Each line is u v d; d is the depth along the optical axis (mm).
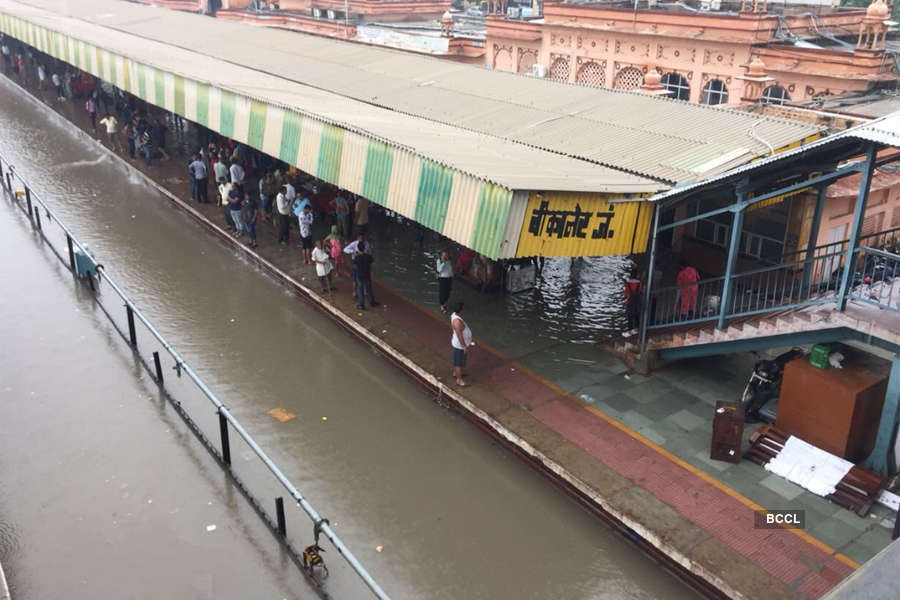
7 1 45781
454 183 11727
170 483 10273
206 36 32156
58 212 21375
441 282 15211
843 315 10039
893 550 3402
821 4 26641
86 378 12820
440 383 12562
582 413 11719
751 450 10680
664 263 18000
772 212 15711
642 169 13898
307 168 16094
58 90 36281
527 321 14984
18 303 15539
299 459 11094
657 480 10117
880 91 20047
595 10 25547
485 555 9391
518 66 29781
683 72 23312
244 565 8906
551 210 11062
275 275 17562
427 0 45531
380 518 9977
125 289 16625
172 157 26719
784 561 8672
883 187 15633
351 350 14414
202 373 13320
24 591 8344
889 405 9750
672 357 12734
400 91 21234
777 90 21609
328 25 38250
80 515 9570
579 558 9383
